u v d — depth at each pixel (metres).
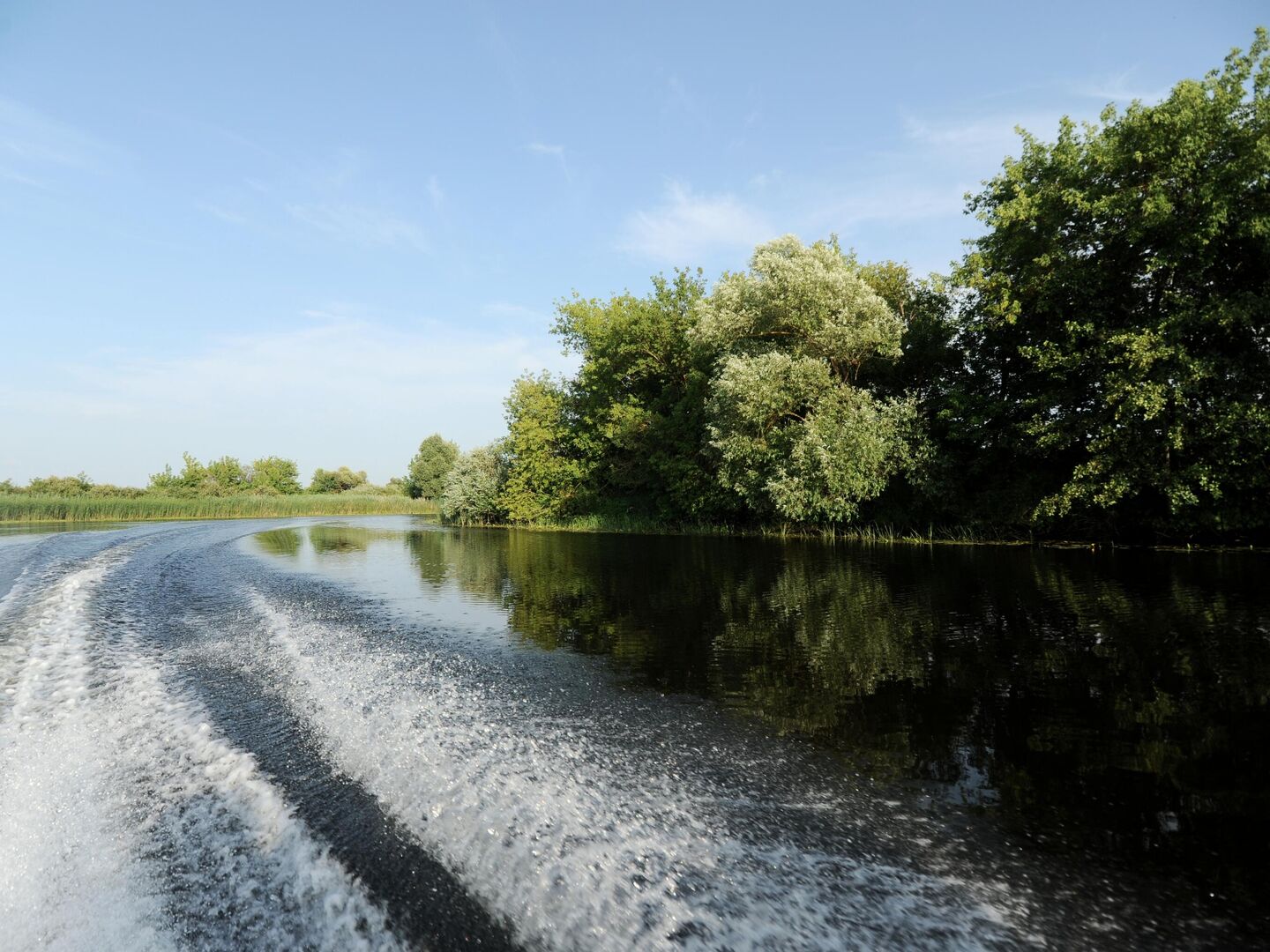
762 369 22.06
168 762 5.34
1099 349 16.59
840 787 4.55
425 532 37.59
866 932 3.05
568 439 40.94
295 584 15.27
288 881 3.66
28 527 45.09
